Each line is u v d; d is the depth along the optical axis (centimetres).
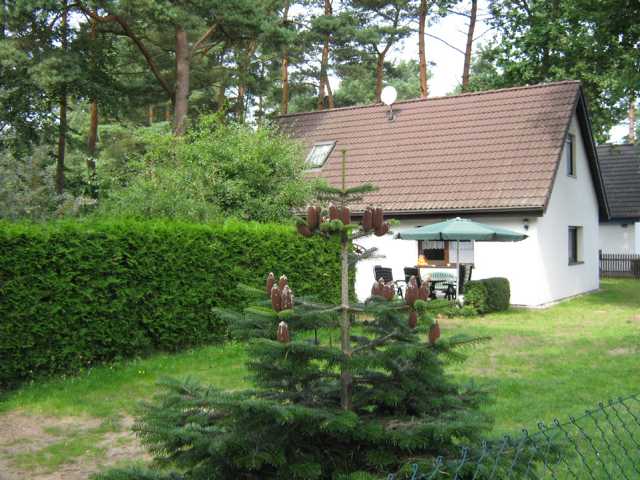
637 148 2667
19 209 1215
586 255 2291
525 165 1864
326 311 369
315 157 2228
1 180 1228
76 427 736
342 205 399
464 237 1554
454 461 341
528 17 2691
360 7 3225
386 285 402
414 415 387
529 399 795
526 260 1800
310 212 386
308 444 371
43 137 2153
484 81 2961
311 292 1405
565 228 2048
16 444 680
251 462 338
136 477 384
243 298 1249
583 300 2017
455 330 1365
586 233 2295
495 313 1677
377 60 3544
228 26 2234
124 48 2869
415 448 359
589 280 2328
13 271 888
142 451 656
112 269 1016
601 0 1817
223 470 368
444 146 2064
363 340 389
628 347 1143
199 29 2127
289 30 2277
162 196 1377
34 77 1847
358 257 391
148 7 1875
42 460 634
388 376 385
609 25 1858
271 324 358
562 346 1172
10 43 1833
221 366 1038
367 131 2272
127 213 1328
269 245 1308
